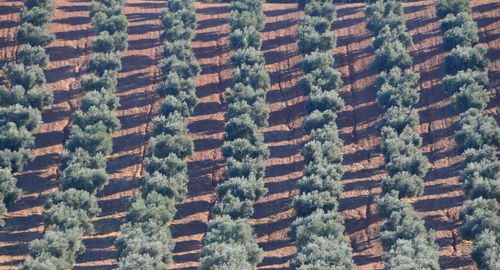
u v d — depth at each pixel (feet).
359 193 260.21
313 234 227.61
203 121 299.99
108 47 330.34
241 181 252.21
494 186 240.73
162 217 240.94
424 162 255.91
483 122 271.08
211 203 260.62
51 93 302.04
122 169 277.44
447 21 330.13
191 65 316.40
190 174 274.16
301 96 312.09
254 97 297.94
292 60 333.83
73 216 240.53
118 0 368.27
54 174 273.75
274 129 296.10
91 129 276.62
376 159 276.00
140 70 331.36
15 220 253.44
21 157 267.18
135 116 304.30
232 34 333.01
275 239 244.63
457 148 272.10
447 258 231.30
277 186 266.77
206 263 216.95
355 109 303.27
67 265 226.17
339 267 212.02
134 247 223.10
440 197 255.91
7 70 311.88
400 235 226.79
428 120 293.43
